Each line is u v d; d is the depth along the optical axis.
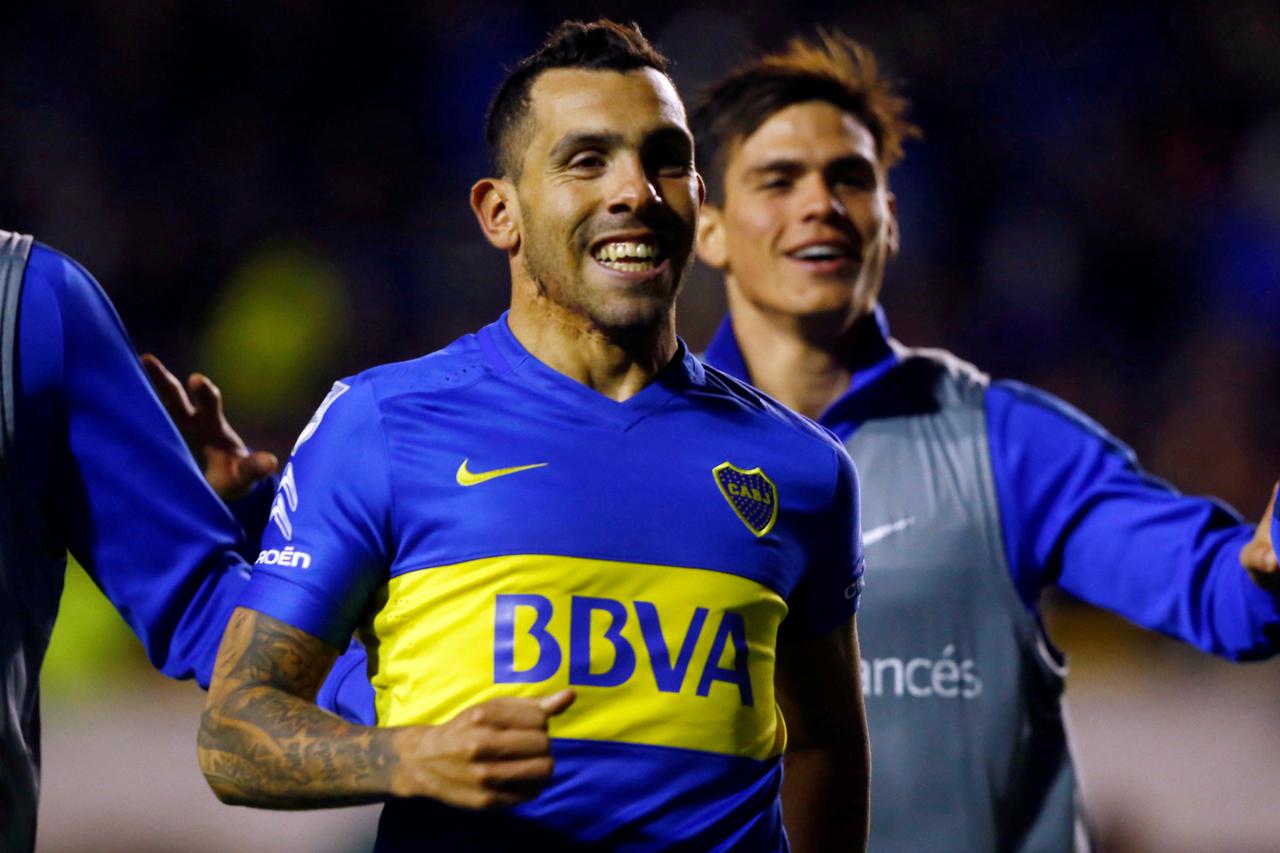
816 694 7.20
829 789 7.32
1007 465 9.88
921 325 35.41
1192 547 9.34
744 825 6.30
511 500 6.21
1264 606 8.84
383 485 6.25
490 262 36.22
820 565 6.83
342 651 6.39
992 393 10.09
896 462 9.87
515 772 5.36
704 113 10.55
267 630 6.18
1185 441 33.56
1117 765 19.98
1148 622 9.56
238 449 8.45
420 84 39.03
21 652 6.89
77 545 7.35
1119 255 36.81
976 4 39.16
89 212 36.62
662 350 6.63
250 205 37.25
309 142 38.38
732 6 38.75
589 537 6.21
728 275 10.57
